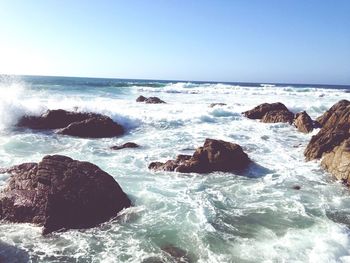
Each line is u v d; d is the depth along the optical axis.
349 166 9.63
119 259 5.80
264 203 8.17
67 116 15.94
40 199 7.04
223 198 8.43
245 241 6.41
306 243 6.30
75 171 7.68
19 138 13.76
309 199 8.46
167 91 39.41
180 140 14.30
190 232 6.71
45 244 6.22
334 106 17.36
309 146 12.27
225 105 23.70
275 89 46.69
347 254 5.91
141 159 11.52
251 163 11.21
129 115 17.50
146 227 6.90
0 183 8.25
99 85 45.59
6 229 6.64
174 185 9.20
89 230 6.79
